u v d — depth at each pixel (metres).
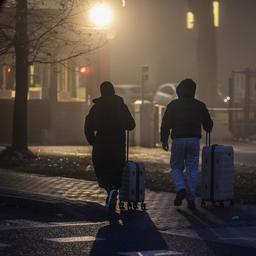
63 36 41.44
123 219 21.48
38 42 35.56
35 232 19.55
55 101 51.12
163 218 21.53
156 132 48.38
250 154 43.22
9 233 19.38
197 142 23.03
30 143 51.16
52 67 47.81
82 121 51.69
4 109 51.53
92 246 17.61
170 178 29.38
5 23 36.88
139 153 42.47
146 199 24.97
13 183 28.11
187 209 23.03
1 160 35.38
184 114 22.98
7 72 52.88
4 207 24.59
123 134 22.95
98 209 22.31
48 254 16.67
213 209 23.02
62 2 36.12
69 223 21.19
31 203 23.86
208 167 23.20
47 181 28.78
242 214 22.16
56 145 49.16
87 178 29.78
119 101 23.03
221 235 19.12
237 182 28.17
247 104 54.84
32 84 54.03
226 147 23.19
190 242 18.19
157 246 17.67
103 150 22.67
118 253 16.80
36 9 36.69
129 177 22.83
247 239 18.61
